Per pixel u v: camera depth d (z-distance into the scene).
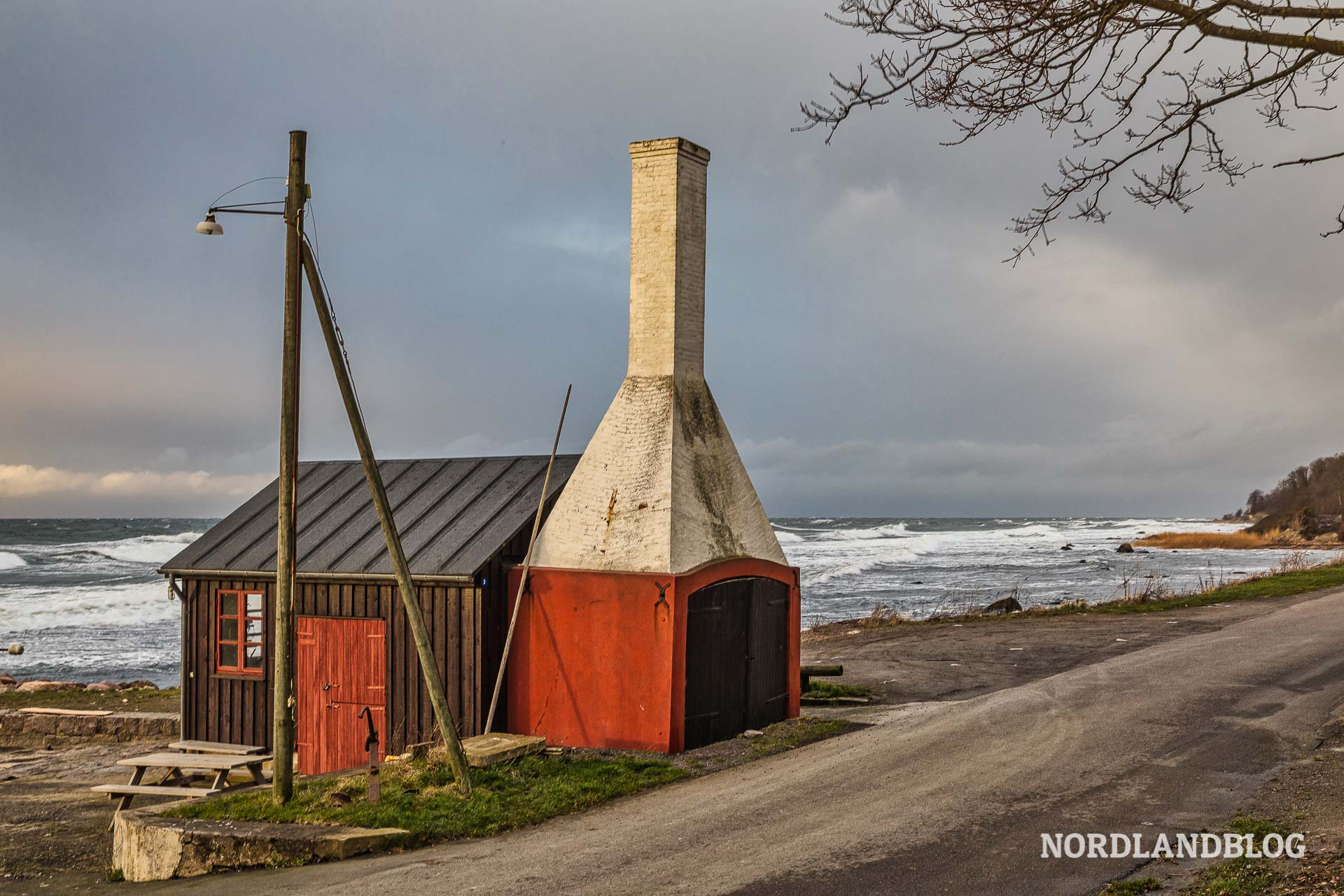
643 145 13.74
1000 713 13.79
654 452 13.22
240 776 13.91
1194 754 10.90
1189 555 78.75
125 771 15.06
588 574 12.86
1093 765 10.57
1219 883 6.86
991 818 8.84
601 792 10.52
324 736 13.84
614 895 7.23
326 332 10.27
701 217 14.16
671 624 12.37
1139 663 17.45
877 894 7.06
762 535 14.52
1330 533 96.69
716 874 7.62
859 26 6.43
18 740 17.73
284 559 10.16
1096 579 53.78
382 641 13.56
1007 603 29.59
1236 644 19.03
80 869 10.06
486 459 15.82
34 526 124.75
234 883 8.32
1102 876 7.29
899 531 134.25
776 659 14.46
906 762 11.22
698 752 12.42
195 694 14.96
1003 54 6.52
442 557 13.34
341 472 16.52
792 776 10.88
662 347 13.69
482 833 9.29
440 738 12.74
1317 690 14.23
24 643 32.84
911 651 21.11
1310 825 8.12
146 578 54.06
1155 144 7.03
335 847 8.73
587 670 12.80
